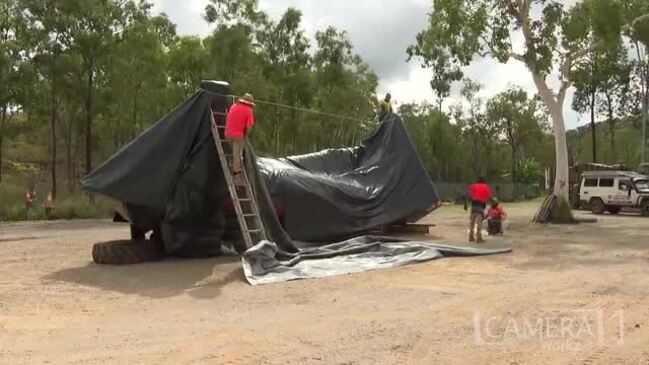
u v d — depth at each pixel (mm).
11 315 8031
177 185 13000
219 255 13555
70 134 38031
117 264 12289
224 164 12641
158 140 12797
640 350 6129
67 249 15227
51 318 7875
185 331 7121
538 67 23781
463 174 66188
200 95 13336
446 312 8008
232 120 12812
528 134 66188
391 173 18344
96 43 33781
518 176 70062
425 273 11438
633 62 42344
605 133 71375
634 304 8344
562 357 5910
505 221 24969
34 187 34188
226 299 9109
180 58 38125
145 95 36625
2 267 12125
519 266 12242
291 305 8625
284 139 42781
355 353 6121
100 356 6117
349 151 18750
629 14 22781
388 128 19562
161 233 13234
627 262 12625
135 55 34969
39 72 33219
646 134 48812
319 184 16156
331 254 12938
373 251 13531
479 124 63531
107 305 8695
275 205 15094
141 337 6852
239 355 6098
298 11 40781
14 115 37781
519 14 24031
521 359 5859
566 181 24641
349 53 44562
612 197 31156
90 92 34438
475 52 25172
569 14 23391
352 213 16547
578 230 20781
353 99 44250
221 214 13594
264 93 37094
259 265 11234
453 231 20141
